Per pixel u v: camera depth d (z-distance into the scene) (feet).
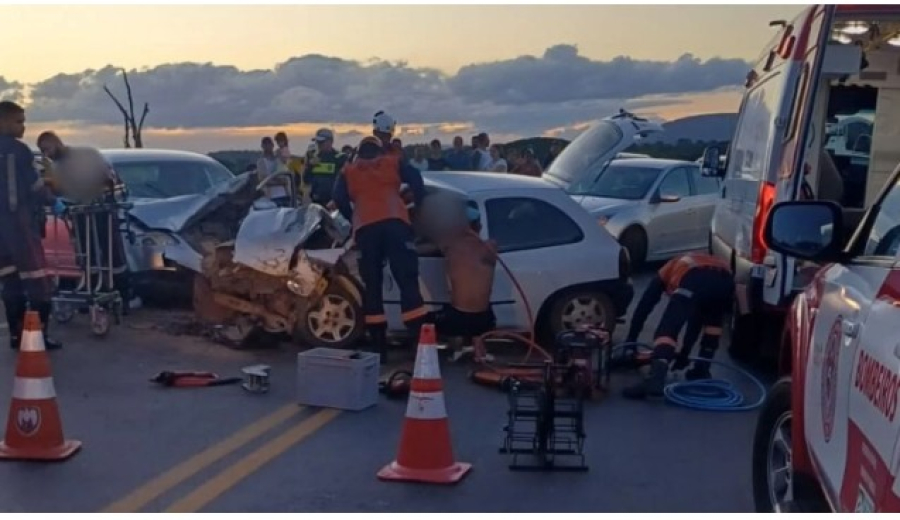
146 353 32.65
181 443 23.31
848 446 12.17
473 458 22.53
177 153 47.75
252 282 32.76
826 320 14.49
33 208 32.04
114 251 36.22
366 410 26.30
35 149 54.70
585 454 22.95
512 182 33.58
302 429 24.48
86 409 26.04
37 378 21.99
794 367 15.93
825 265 17.22
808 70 27.14
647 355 30.73
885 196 14.96
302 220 32.42
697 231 55.52
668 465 22.33
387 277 31.83
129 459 22.11
